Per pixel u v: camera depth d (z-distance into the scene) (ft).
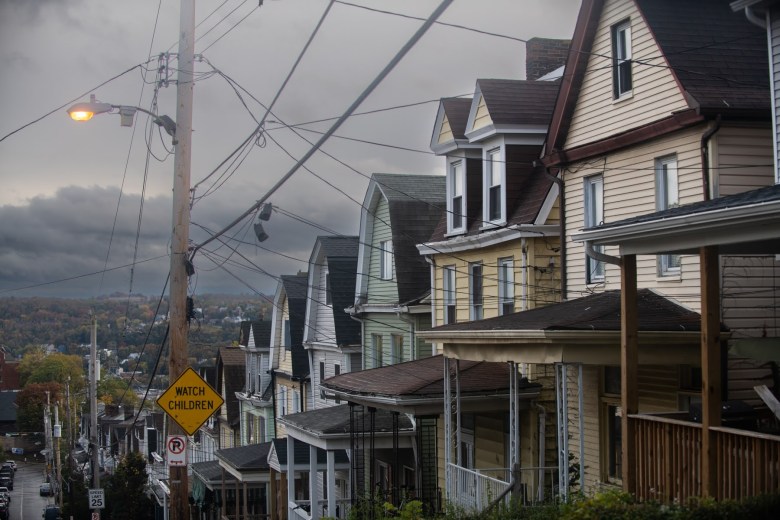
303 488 115.75
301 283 123.95
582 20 63.41
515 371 55.62
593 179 64.23
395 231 95.76
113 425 319.06
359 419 79.30
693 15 57.67
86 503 164.04
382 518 56.24
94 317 139.54
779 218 34.71
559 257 69.62
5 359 448.65
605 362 49.90
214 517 131.23
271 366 138.31
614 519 34.58
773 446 33.91
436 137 82.64
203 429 186.60
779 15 48.65
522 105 74.08
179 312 54.80
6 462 356.18
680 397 53.88
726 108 51.55
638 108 58.49
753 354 45.29
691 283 53.57
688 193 53.83
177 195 55.36
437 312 86.12
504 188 73.36
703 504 33.27
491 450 72.64
